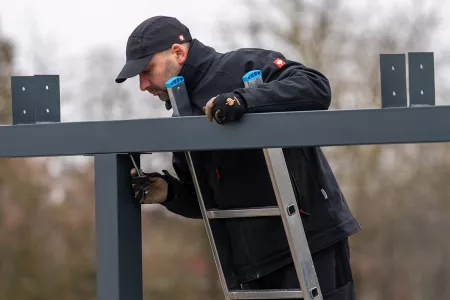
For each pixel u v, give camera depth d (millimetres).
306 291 7582
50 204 42844
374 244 43500
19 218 42438
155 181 8461
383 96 6879
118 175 7617
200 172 8320
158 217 45438
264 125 7086
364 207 41906
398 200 42250
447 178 42250
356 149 41406
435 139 6645
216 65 8188
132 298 7723
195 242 44969
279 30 39594
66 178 43125
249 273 8328
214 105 7051
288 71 7746
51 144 7789
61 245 42656
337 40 39625
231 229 8414
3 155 7941
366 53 40188
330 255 8250
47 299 42250
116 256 7594
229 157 8164
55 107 7973
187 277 44719
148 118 7469
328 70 39562
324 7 39688
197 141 7301
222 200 8250
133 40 8156
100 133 7637
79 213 43000
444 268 43250
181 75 8180
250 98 7113
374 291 44094
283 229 8141
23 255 42250
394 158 42312
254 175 8117
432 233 42812
